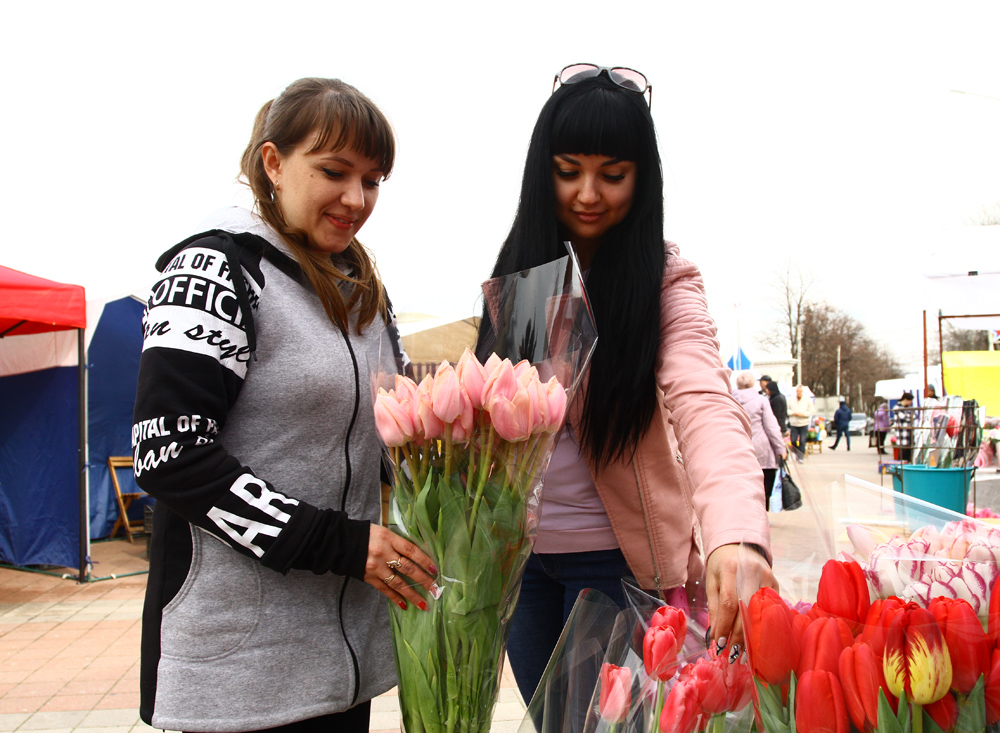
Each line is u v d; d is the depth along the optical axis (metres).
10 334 6.16
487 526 1.13
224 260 1.23
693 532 1.71
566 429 1.65
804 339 34.66
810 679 0.87
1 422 6.22
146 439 1.15
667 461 1.61
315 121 1.28
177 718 1.22
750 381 6.48
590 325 1.27
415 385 1.17
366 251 1.52
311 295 1.37
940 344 9.63
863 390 41.66
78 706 3.40
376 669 1.41
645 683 1.19
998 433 6.59
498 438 1.13
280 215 1.38
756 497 1.15
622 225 1.58
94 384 7.50
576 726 1.26
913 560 0.92
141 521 7.97
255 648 1.26
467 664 1.14
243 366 1.24
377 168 1.38
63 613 4.96
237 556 1.26
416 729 1.17
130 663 3.96
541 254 1.60
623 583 1.40
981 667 0.84
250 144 1.42
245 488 1.17
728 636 1.09
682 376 1.41
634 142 1.51
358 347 1.41
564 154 1.54
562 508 1.69
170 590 1.25
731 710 1.09
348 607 1.37
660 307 1.52
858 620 0.90
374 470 1.42
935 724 0.86
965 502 4.27
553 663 1.31
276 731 1.31
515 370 1.17
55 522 6.02
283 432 1.29
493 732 2.68
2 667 3.91
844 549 1.04
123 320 7.59
